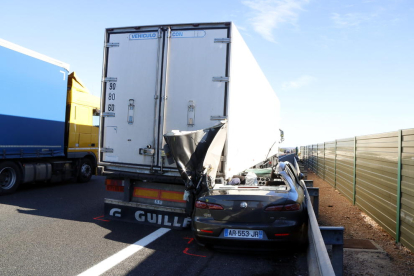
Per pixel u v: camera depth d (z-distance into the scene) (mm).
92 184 11820
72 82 11336
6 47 8594
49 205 7793
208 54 5430
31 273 3850
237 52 5684
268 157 11117
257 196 4445
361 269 4359
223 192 4648
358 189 8703
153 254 4641
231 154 5535
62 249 4734
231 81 5359
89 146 12180
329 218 7504
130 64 5891
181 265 4258
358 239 5746
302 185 6285
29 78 9375
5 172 8977
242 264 4348
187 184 5125
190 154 5062
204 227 4516
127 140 5887
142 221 6098
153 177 5734
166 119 5625
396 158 5594
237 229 4387
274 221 4371
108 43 6012
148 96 5758
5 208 7297
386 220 6176
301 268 4230
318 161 19141
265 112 9641
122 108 5926
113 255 4551
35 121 9625
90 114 12219
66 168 11148
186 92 5523
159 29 5703
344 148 10867
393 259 4719
